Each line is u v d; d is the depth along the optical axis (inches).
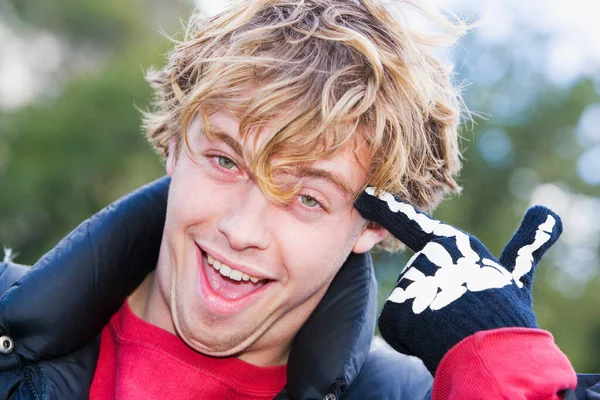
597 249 570.3
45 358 63.4
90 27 554.9
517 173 562.9
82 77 495.2
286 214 58.7
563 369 52.8
